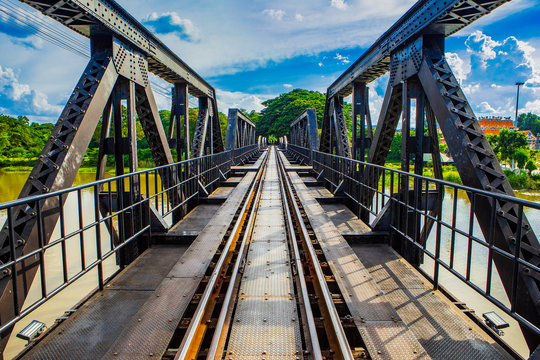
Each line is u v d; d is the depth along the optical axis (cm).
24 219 380
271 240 565
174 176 771
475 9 458
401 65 629
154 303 344
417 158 607
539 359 254
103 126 605
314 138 2064
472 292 884
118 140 605
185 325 315
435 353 289
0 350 334
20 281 361
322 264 463
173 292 367
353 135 1019
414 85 605
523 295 337
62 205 325
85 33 530
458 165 463
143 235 578
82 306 365
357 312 323
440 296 385
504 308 279
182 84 991
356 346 310
